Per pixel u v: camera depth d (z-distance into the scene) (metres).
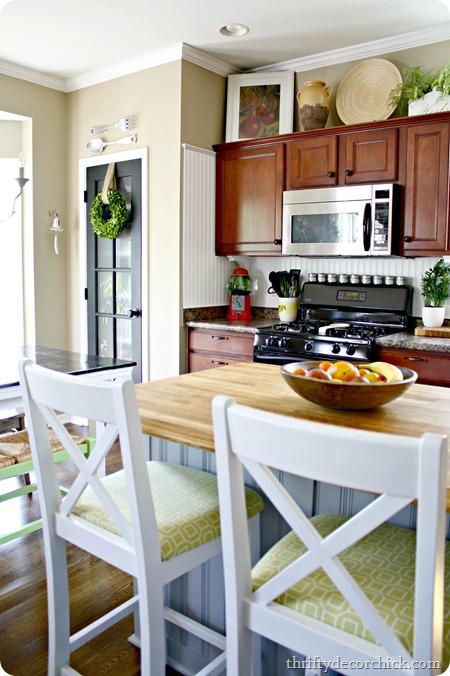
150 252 3.90
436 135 3.03
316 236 3.46
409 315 3.48
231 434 0.97
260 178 3.71
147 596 1.23
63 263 4.47
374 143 3.24
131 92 3.90
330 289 3.71
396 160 3.17
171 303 3.80
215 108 3.89
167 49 3.60
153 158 3.81
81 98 4.25
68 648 1.54
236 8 3.02
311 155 3.47
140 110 3.86
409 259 3.49
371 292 3.55
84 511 1.43
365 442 0.81
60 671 1.53
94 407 1.21
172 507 1.40
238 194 3.84
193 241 3.79
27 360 1.40
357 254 3.29
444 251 3.05
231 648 1.07
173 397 1.65
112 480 1.59
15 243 4.30
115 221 3.93
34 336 4.31
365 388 1.35
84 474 1.32
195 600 1.67
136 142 3.90
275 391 1.74
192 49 3.60
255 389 1.77
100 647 1.81
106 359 2.62
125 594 2.10
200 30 3.32
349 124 3.45
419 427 1.33
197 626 1.59
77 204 4.36
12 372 2.47
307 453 0.87
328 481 0.86
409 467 0.79
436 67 3.31
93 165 4.22
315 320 3.73
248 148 3.76
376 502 0.85
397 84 3.31
